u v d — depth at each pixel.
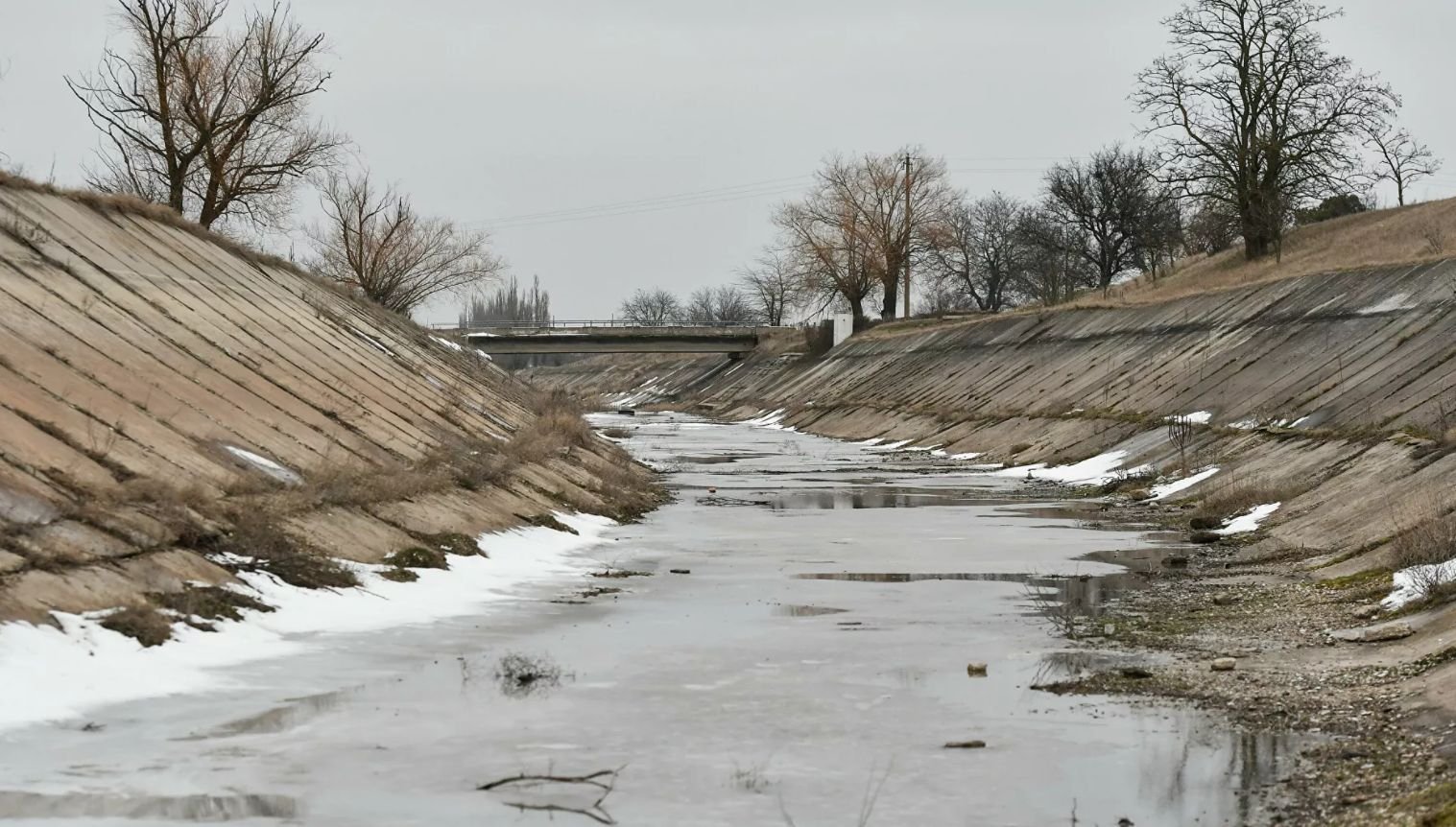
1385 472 31.33
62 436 21.86
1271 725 14.19
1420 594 20.08
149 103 52.44
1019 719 14.63
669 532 33.47
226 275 41.28
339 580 21.03
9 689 14.05
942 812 11.58
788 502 42.28
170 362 29.97
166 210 42.31
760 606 22.05
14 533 17.19
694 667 17.22
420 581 22.72
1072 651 18.28
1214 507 35.66
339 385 37.47
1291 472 36.84
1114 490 44.47
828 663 17.52
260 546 20.69
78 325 28.27
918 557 28.50
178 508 20.19
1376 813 11.11
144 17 49.84
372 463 30.88
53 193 36.34
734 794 12.03
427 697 15.41
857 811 11.59
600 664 17.36
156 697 14.93
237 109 54.38
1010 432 63.94
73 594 16.47
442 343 64.00
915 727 14.30
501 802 11.75
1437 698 14.46
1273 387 48.03
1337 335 49.53
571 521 33.00
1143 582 24.92
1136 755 13.19
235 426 28.02
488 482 32.06
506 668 16.98
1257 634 19.41
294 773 12.43
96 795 11.62
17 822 10.91
